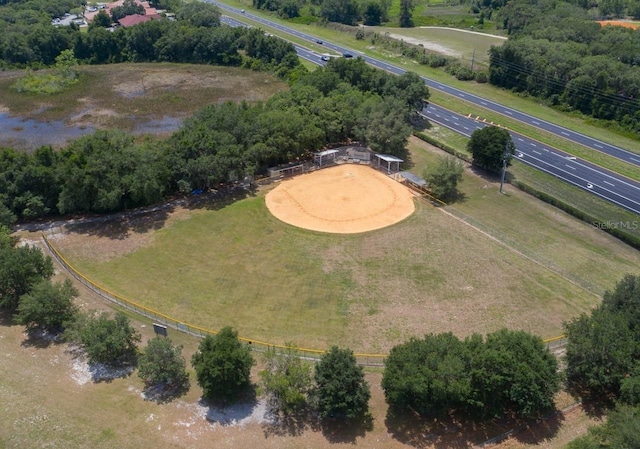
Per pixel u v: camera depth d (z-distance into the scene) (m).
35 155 90.69
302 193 99.19
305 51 187.75
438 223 89.88
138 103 147.62
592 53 151.50
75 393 55.94
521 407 51.84
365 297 72.06
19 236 84.31
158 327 58.47
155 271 76.88
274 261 79.62
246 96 151.88
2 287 66.81
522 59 150.75
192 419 53.16
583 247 83.75
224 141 97.44
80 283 73.94
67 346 62.66
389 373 52.34
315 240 84.88
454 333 65.44
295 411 54.25
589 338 55.88
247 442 51.00
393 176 105.62
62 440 50.53
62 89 157.50
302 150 106.19
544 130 127.69
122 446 50.06
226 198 97.12
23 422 52.31
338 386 50.75
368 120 108.69
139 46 186.50
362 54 185.25
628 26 185.38
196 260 79.56
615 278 76.31
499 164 103.62
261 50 177.62
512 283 74.88
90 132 129.00
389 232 87.25
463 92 153.50
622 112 129.12
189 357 60.78
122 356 61.06
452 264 79.00
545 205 96.12
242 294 72.50
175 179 95.44
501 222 90.19
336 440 51.38
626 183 103.31
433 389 50.19
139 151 92.50
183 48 184.25
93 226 87.94
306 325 67.00
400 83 127.44
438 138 122.88
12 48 176.50
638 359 55.53
